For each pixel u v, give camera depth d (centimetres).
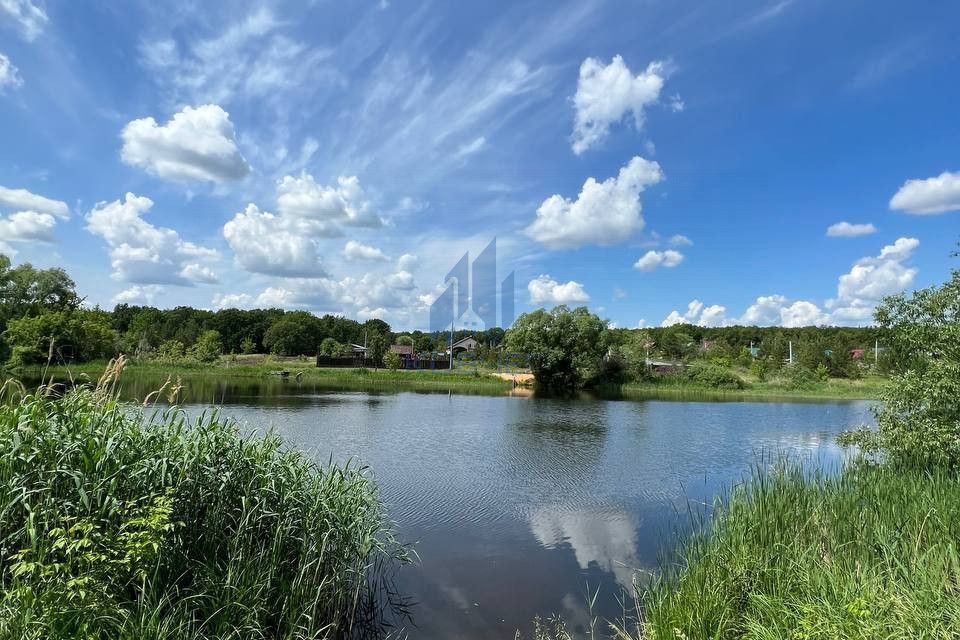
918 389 1059
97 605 403
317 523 630
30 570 380
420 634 636
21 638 356
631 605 710
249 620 514
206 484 580
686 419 2858
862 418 2977
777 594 541
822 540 712
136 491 509
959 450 957
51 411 507
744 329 11338
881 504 774
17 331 3178
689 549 748
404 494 1255
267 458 669
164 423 624
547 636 625
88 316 5603
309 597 585
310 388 4178
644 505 1202
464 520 1073
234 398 3159
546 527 1037
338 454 1688
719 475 1519
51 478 460
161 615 481
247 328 10869
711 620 532
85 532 419
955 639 396
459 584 773
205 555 554
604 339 5028
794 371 5622
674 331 10400
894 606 450
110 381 616
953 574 534
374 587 755
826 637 423
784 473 946
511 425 2464
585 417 2845
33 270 6044
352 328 11925
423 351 8962
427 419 2580
